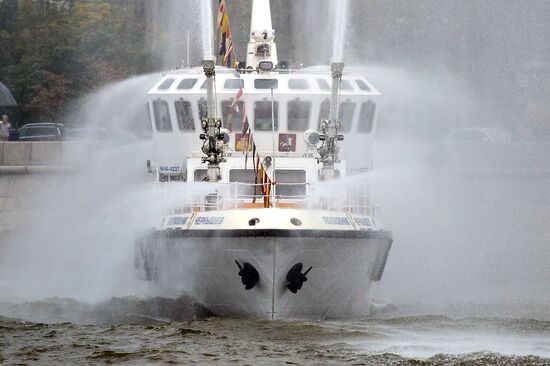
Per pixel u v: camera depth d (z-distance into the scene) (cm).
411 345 8250
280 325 9238
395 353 7888
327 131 10206
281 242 9256
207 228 9538
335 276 9719
